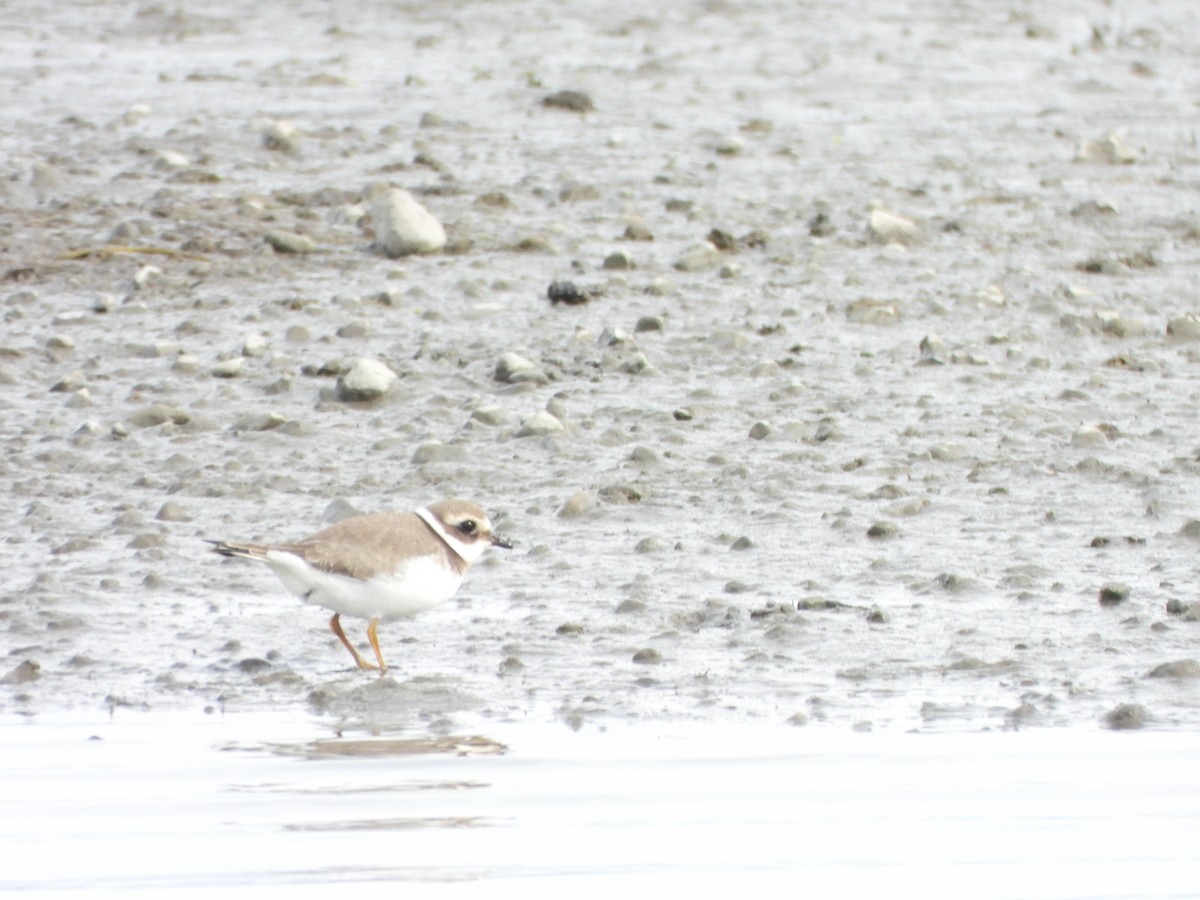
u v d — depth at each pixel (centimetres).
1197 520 1222
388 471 1389
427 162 2377
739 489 1338
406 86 2959
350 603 979
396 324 1753
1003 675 965
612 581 1148
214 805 773
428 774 816
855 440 1444
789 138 2639
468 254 1992
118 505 1318
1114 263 1978
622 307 1812
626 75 3098
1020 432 1460
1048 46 3491
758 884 690
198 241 2005
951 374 1617
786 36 3531
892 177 2409
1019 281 1930
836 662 991
